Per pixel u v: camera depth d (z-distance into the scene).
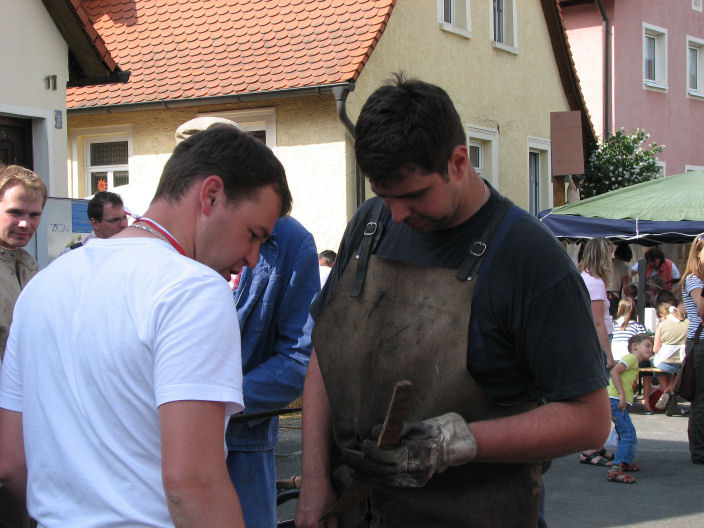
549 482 6.38
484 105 14.41
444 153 1.81
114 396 1.54
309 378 2.31
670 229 11.01
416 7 12.63
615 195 11.89
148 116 12.13
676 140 20.75
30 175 3.62
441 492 2.01
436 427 1.78
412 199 1.87
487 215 1.98
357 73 10.55
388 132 1.79
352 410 2.09
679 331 9.49
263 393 2.54
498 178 14.82
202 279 1.58
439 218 1.91
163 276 1.57
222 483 1.50
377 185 1.87
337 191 10.99
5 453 1.79
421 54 12.76
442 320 1.92
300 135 11.22
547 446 1.83
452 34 13.52
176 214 1.74
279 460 6.37
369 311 2.05
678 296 12.51
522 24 15.53
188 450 1.46
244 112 11.55
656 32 20.27
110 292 1.59
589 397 1.86
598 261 6.88
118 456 1.54
